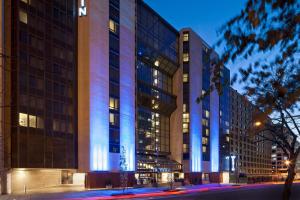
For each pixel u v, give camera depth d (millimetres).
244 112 143000
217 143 120000
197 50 109375
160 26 96000
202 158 109750
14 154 52344
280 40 6113
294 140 20953
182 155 102500
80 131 65250
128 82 78188
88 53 66125
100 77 68688
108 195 51375
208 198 51656
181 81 104500
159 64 96000
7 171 51469
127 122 77000
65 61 63250
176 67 104188
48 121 58500
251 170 150375
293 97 7875
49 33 60156
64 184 64938
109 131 71125
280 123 22484
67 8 64500
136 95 83312
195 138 105188
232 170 129875
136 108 83000
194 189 75938
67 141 62375
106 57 71062
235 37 6406
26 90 54969
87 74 65875
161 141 98562
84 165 64562
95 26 68188
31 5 57000
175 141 103312
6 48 53750
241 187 90438
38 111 56781
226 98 131250
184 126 103250
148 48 89500
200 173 107312
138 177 83625
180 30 106125
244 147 143875
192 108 103938
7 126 52562
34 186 58344
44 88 58312
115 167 71875
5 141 51938
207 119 114438
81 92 65938
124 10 78062
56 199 43500
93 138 65812
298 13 6047
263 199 49875
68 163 62344
